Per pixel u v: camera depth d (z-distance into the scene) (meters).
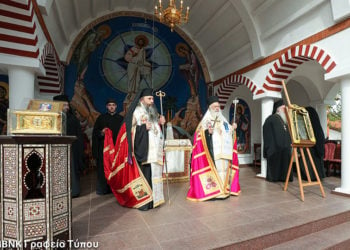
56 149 1.84
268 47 5.84
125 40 7.91
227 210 3.08
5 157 1.74
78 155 3.91
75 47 7.25
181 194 4.04
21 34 3.41
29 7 3.36
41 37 4.28
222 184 3.62
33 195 1.98
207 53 8.70
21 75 3.52
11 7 3.28
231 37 7.11
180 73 8.55
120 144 3.27
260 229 2.45
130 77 7.92
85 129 7.26
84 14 7.07
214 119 3.71
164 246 2.04
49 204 1.76
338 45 4.08
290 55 5.13
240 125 8.54
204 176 3.58
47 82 6.26
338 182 5.27
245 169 7.55
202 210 3.08
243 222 2.64
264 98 5.97
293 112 3.92
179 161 5.41
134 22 8.05
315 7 4.48
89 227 2.48
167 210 3.08
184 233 2.32
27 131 1.76
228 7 6.51
